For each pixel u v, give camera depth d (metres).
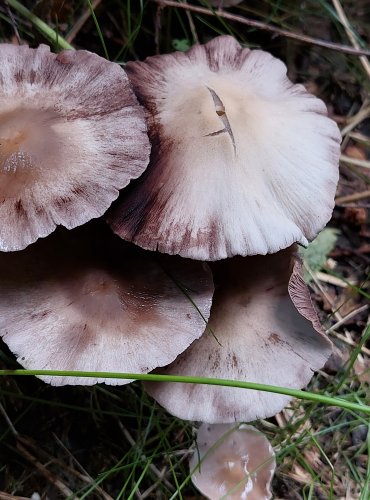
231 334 0.16
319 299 0.23
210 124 0.15
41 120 0.15
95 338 0.15
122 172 0.14
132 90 0.15
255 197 0.15
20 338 0.15
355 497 0.20
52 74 0.15
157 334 0.15
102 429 0.20
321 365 0.16
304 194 0.16
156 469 0.19
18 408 0.19
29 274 0.15
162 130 0.16
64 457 0.19
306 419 0.19
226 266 0.17
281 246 0.15
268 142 0.16
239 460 0.18
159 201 0.15
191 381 0.14
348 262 0.24
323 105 0.18
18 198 0.14
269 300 0.17
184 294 0.16
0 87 0.15
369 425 0.19
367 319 0.23
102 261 0.16
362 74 0.26
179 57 0.18
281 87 0.18
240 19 0.22
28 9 0.21
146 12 0.23
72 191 0.14
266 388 0.15
